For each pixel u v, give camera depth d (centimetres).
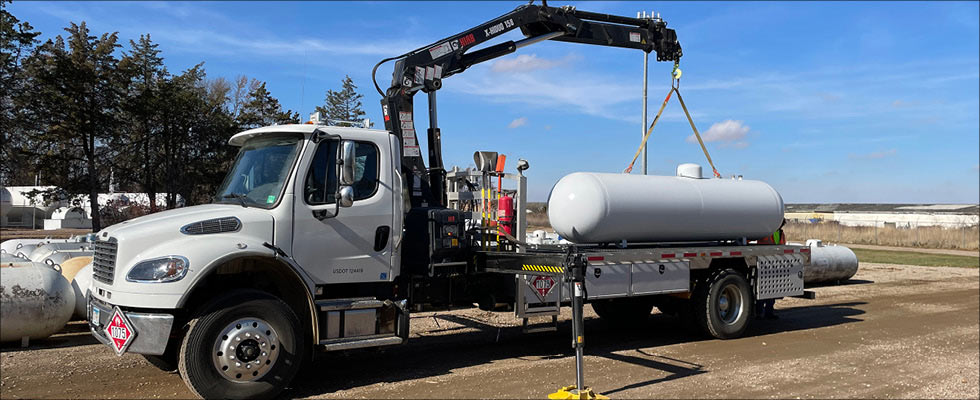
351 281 654
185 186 4022
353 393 625
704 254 934
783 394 662
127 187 4259
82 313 918
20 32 3475
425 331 970
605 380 696
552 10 944
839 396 662
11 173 3638
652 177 944
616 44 1006
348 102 3544
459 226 749
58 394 602
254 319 584
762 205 1033
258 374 584
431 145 849
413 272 741
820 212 7962
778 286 1031
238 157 682
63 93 3569
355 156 652
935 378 750
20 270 796
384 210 677
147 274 551
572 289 640
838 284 1805
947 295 1559
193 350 556
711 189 984
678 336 977
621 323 1051
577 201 868
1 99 3500
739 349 886
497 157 782
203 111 4091
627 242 931
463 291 773
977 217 6291
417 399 606
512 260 738
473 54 912
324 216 636
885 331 1059
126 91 3969
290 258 615
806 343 942
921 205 8288
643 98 1848
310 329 641
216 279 636
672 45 1048
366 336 651
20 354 757
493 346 867
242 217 598
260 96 4269
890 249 3750
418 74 818
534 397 620
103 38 3812
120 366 707
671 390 662
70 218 4884
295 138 644
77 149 3906
